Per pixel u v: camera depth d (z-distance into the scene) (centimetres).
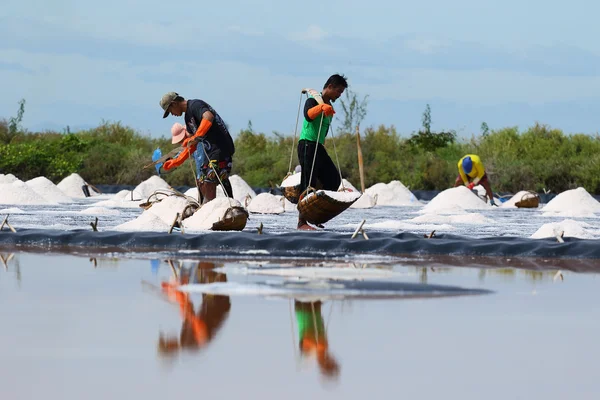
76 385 709
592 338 917
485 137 7750
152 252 1797
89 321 973
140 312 1035
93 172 6819
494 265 1644
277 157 7244
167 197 2567
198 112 2655
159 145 7612
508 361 812
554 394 710
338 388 715
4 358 795
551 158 7181
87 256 1700
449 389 718
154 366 774
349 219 3166
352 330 940
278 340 887
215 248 1859
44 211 3319
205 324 964
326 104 2497
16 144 6912
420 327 961
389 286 1276
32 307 1059
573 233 2130
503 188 6869
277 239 1833
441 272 1505
